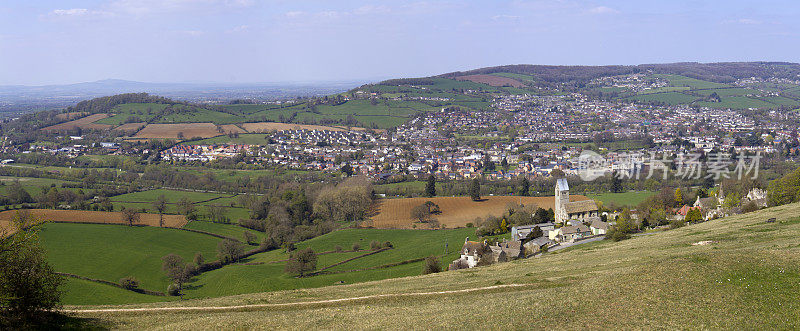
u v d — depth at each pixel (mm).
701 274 50656
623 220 138625
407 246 159000
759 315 42688
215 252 170875
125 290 130625
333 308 58406
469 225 181875
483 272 85750
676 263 54344
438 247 151750
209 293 130000
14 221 50062
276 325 50812
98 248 159250
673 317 43531
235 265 157125
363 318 52188
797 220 89125
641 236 117688
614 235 122625
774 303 44219
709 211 154375
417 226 189500
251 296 68125
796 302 44031
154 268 151250
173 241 175500
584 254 95312
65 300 116938
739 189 179375
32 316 48375
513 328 44156
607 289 50844
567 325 43750
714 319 42656
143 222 189375
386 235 177500
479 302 54938
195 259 153625
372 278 125500
